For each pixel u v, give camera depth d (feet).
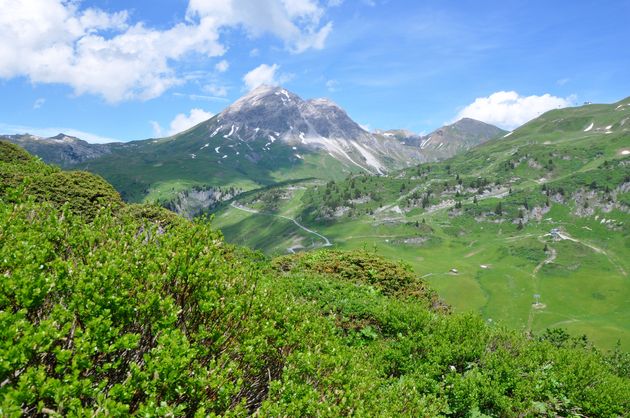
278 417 16.12
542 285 540.93
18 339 12.29
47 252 17.74
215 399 15.37
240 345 18.86
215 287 20.07
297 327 24.00
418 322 39.65
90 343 13.64
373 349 35.81
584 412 32.35
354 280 56.90
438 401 27.71
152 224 24.08
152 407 12.64
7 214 20.38
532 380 33.50
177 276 19.08
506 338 39.86
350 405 19.76
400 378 32.09
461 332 37.83
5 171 86.79
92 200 91.30
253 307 21.21
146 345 16.40
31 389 11.19
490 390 29.96
